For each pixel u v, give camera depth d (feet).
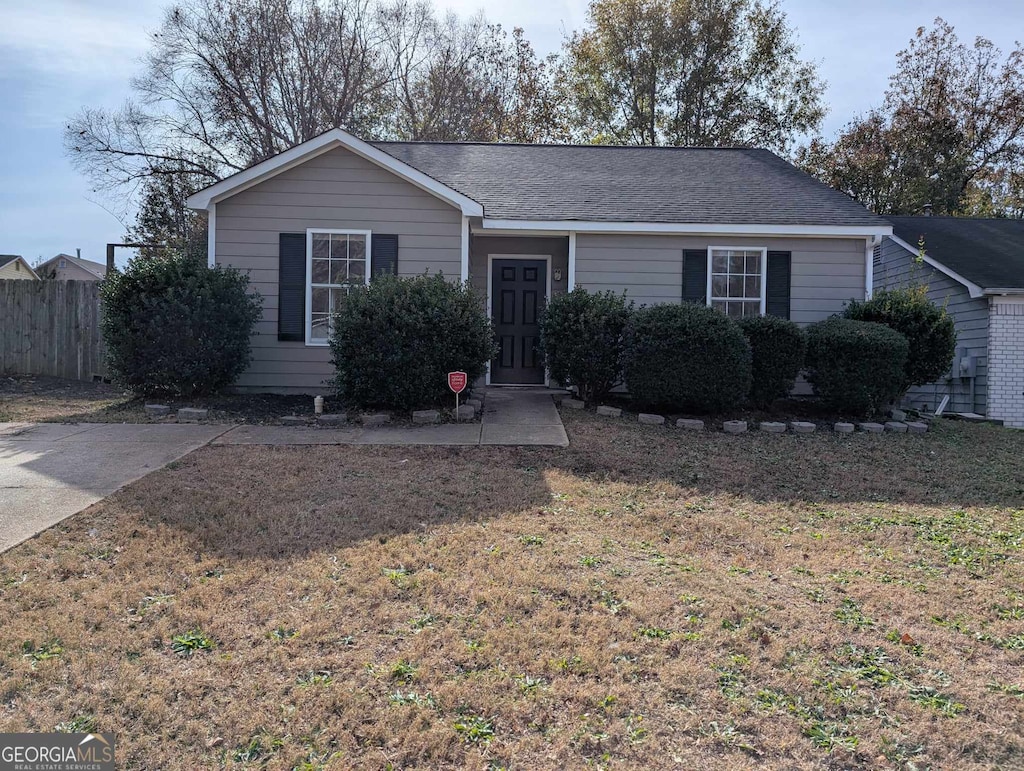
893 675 11.44
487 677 11.00
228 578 14.20
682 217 36.78
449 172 42.70
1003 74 86.94
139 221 76.18
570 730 9.86
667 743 9.62
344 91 83.20
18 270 135.03
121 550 15.47
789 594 14.48
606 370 32.27
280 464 22.50
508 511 18.84
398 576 14.46
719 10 88.58
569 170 44.27
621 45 90.27
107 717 9.91
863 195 87.30
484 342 30.91
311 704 10.27
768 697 10.73
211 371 31.71
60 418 29.81
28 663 11.10
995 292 40.91
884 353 32.17
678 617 13.16
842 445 28.37
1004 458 27.73
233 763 9.12
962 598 14.49
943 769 9.25
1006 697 10.86
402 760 9.21
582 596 13.87
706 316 30.96
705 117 91.30
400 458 23.66
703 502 20.71
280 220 35.09
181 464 22.22
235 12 79.15
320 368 35.45
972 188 90.43
